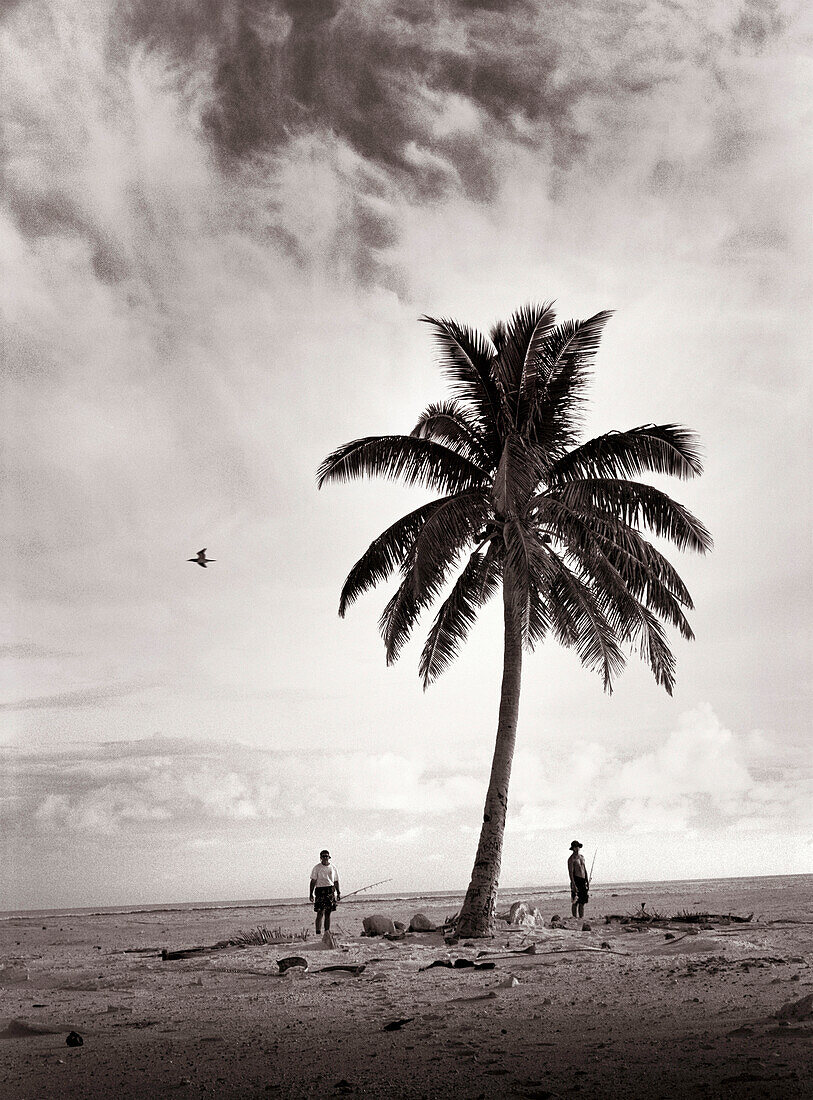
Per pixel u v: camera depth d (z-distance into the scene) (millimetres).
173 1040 8625
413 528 21484
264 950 18422
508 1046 7707
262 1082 6570
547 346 21641
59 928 34719
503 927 20906
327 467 21234
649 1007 9633
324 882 21484
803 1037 7371
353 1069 6941
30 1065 7566
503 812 19953
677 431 20578
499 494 19094
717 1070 6312
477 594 22656
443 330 21875
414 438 21594
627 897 42531
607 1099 5695
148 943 24453
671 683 21344
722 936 17953
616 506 20688
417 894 99000
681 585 20812
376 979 13133
